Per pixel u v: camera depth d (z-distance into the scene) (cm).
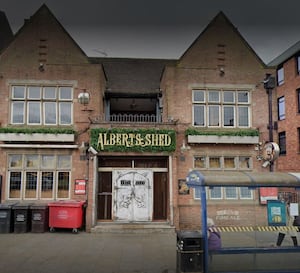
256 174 740
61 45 1364
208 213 979
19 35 1356
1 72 1324
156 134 1252
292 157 2548
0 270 732
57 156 1295
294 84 2581
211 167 1325
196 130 1308
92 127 1253
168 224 1222
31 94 1334
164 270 736
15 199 1266
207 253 691
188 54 1395
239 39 1421
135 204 1277
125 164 1309
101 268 750
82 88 1343
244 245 778
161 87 1581
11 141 1265
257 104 1382
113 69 1798
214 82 1382
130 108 1816
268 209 816
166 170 1308
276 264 728
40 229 1166
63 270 734
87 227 1183
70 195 1270
